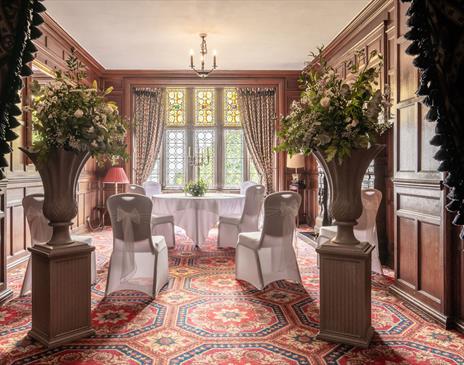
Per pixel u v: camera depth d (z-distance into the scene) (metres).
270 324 2.66
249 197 4.92
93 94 2.48
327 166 2.42
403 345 2.33
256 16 4.87
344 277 2.34
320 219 6.32
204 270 4.19
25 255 4.54
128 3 4.45
